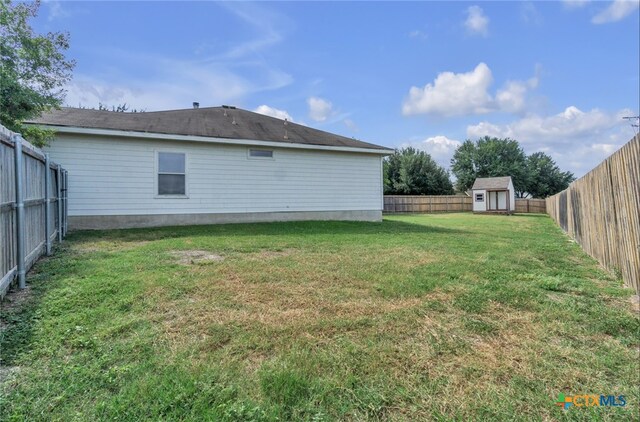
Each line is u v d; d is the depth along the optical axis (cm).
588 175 672
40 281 388
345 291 378
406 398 193
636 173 409
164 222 1016
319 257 564
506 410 185
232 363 222
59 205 708
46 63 793
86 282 384
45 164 542
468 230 1091
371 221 1273
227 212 1093
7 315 288
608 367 230
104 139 943
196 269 460
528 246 754
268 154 1144
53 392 186
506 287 404
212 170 1070
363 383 205
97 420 166
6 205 332
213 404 181
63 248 615
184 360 224
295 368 217
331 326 284
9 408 172
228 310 315
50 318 284
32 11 775
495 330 286
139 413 172
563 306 345
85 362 219
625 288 421
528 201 2836
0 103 701
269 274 443
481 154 4334
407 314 314
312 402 187
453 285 409
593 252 628
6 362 216
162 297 342
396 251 632
